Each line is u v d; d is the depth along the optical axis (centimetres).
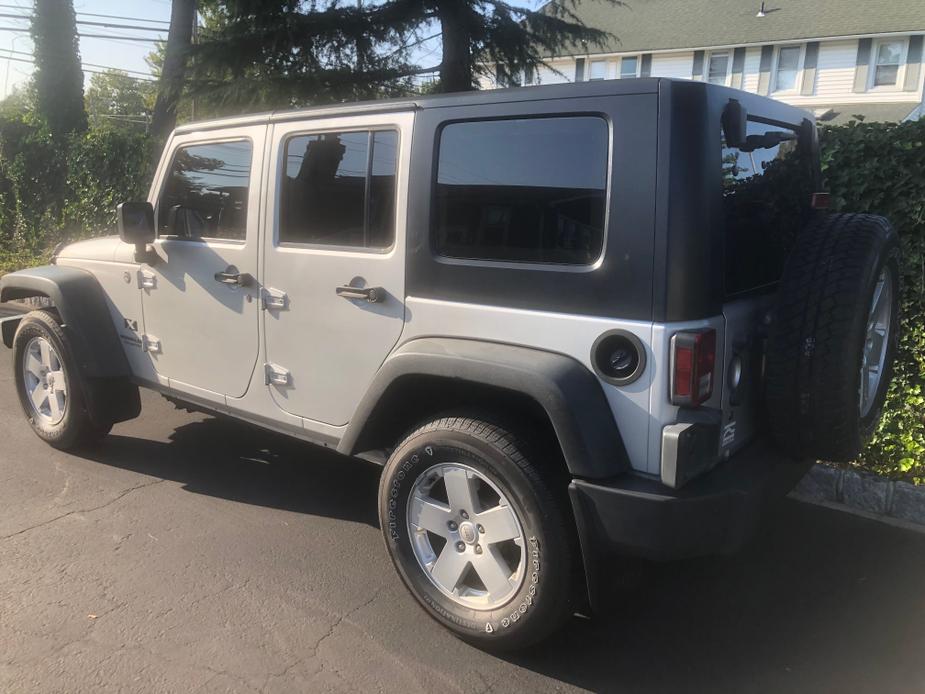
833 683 288
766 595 349
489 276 289
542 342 277
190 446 519
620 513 257
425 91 1071
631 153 255
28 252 1144
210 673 286
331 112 341
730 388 276
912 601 344
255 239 373
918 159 443
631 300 256
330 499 441
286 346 366
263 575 356
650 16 2550
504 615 287
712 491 258
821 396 273
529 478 272
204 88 1012
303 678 284
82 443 495
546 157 276
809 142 364
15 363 510
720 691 283
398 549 316
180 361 425
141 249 421
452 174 301
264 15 920
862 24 2170
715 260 260
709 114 256
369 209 328
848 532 411
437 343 300
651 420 256
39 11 1388
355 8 957
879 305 323
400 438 331
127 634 308
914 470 447
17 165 1151
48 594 336
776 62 2308
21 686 276
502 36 994
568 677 290
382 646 305
